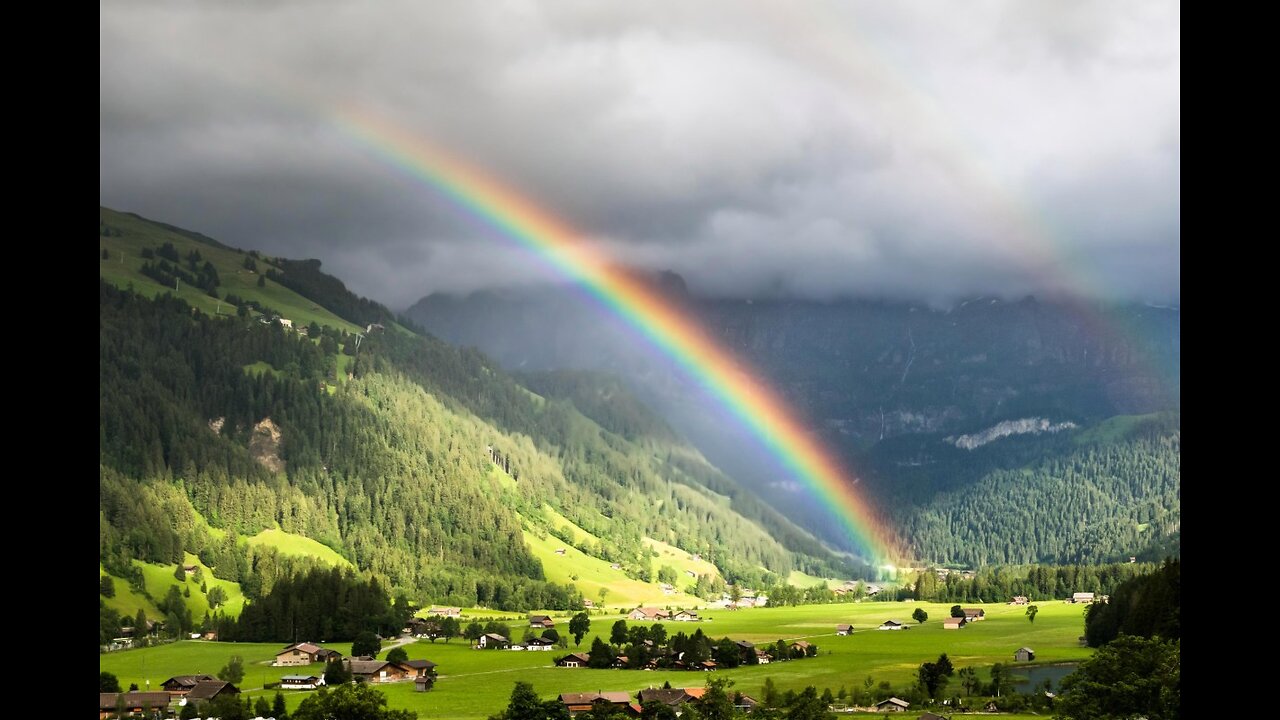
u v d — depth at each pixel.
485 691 119.00
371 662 131.25
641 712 99.56
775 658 144.00
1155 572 125.31
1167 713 53.22
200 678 118.75
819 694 107.75
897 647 151.88
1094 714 55.34
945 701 97.25
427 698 114.62
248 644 159.50
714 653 140.62
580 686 120.88
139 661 143.38
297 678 124.38
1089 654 126.75
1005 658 129.75
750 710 97.88
